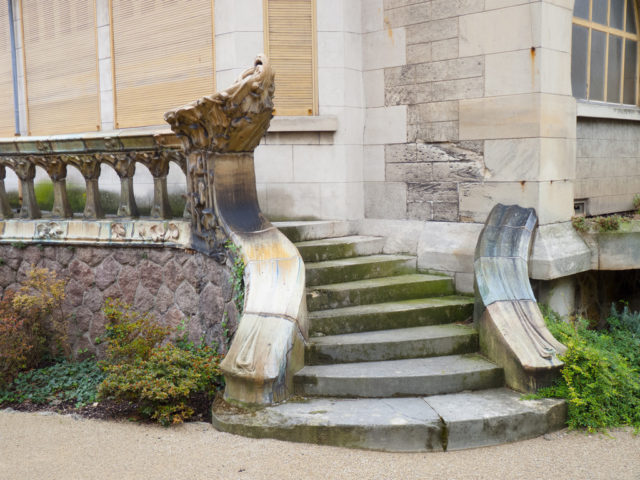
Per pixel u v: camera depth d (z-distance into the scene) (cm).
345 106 674
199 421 460
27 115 887
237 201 537
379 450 404
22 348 562
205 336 542
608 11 718
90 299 615
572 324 592
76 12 805
